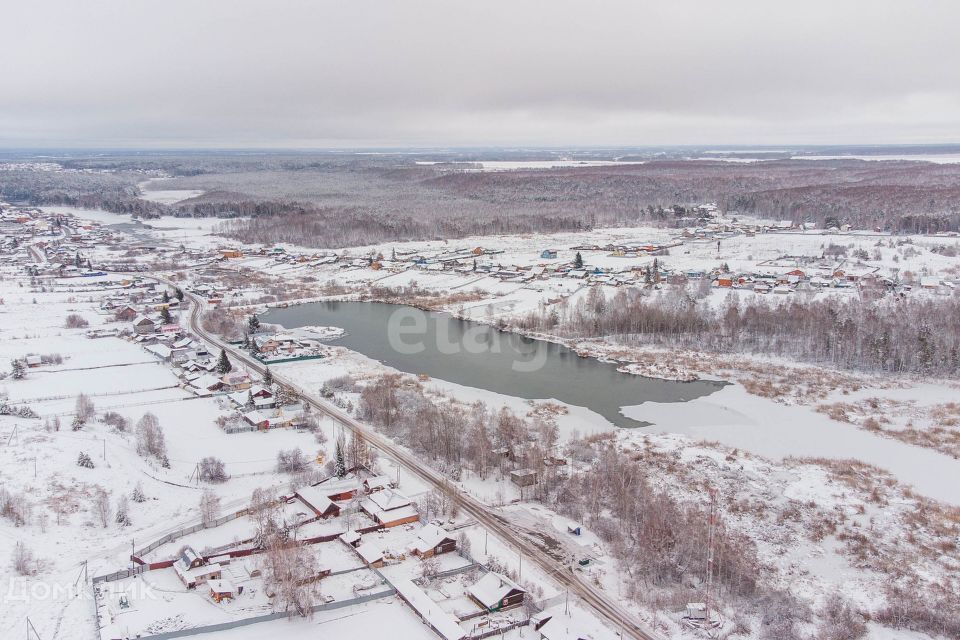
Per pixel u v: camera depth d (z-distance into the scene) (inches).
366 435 5344.5
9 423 5123.0
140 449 4864.7
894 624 3225.9
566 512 4190.5
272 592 3363.7
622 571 3634.4
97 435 5012.3
